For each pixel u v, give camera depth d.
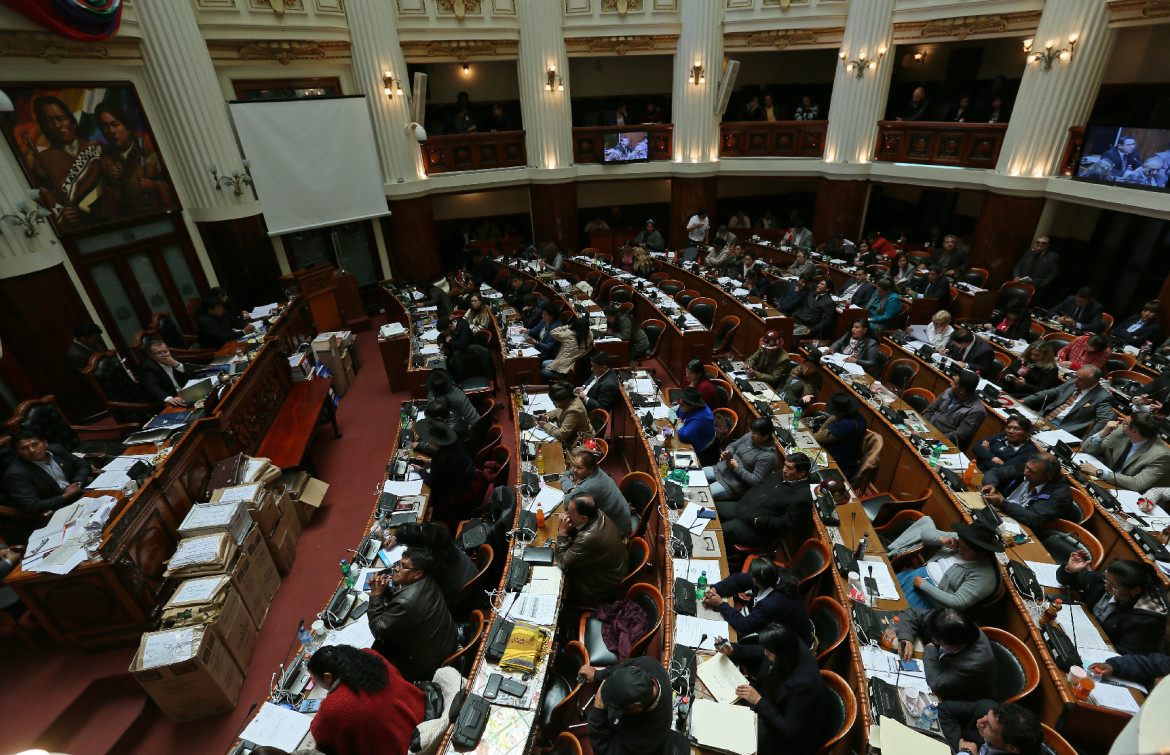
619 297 12.41
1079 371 7.03
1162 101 11.45
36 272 7.98
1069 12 10.56
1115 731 3.77
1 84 7.75
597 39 14.48
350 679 3.52
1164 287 9.37
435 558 4.76
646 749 3.30
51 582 4.71
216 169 10.79
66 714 4.65
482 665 4.24
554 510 5.82
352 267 14.12
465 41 13.65
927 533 5.17
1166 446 5.77
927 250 14.84
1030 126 11.47
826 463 6.41
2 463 5.53
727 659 4.18
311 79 12.30
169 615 4.88
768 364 8.88
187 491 6.12
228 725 4.87
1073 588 4.68
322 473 8.38
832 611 4.52
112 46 9.15
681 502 5.74
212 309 9.85
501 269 15.52
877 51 13.48
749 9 14.17
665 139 15.83
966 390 6.95
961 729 3.72
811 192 20.00
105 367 7.65
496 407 8.16
